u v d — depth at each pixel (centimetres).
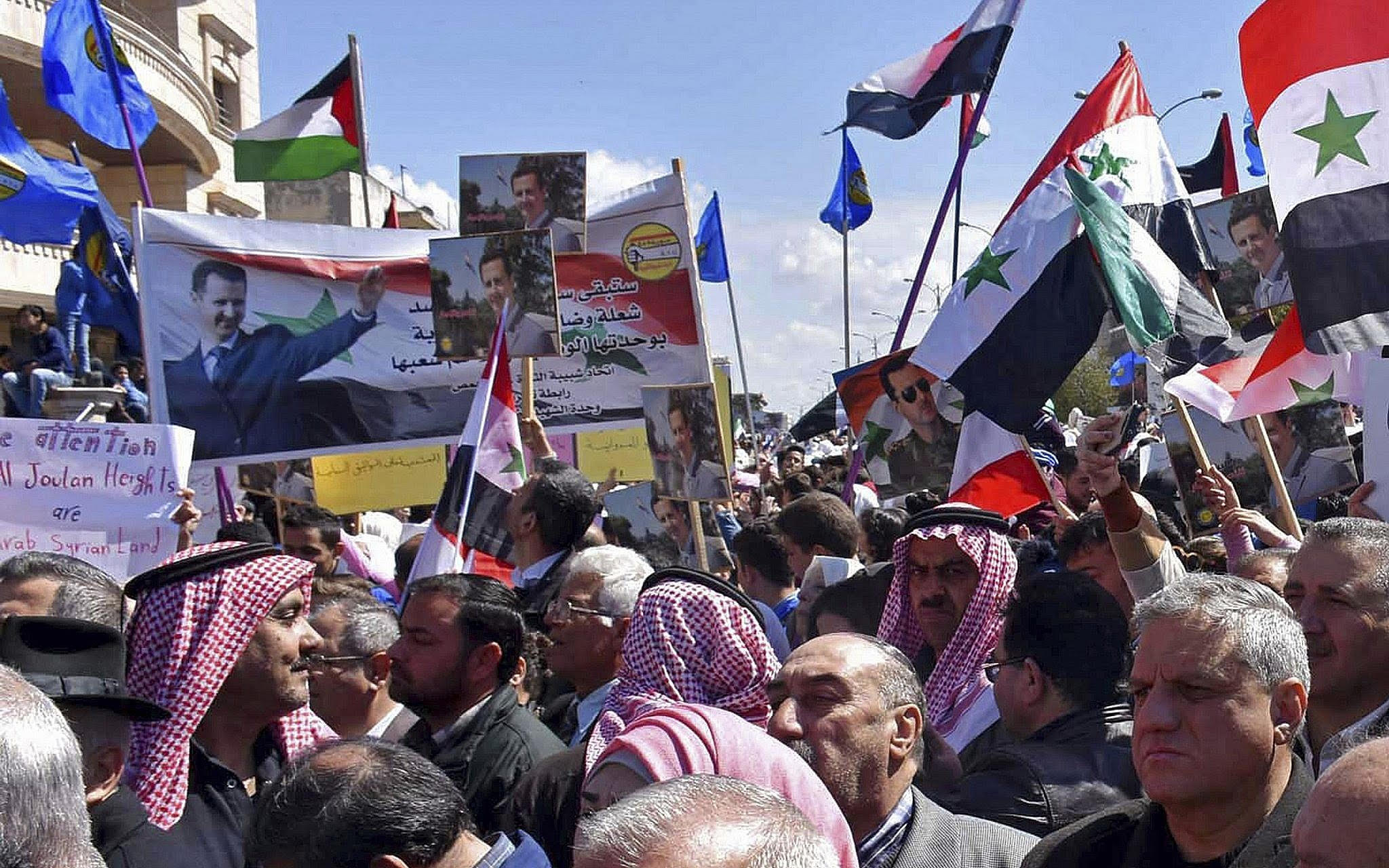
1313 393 533
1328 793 178
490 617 425
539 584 543
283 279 779
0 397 1377
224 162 3159
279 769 415
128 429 578
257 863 280
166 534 575
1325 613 331
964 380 596
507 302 643
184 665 370
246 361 768
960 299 604
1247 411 540
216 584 382
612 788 271
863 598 513
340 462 862
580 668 444
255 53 3578
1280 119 520
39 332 1463
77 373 1470
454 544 596
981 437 634
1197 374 574
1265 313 695
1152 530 444
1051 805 335
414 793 274
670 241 838
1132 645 374
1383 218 499
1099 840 280
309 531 696
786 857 175
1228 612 263
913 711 316
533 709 561
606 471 1045
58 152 2708
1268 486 637
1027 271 594
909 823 313
